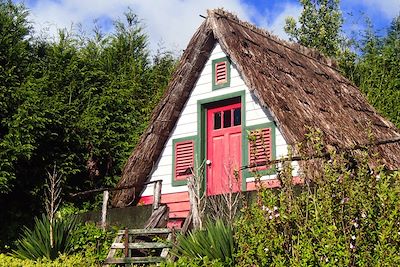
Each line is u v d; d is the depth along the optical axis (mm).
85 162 15211
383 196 5855
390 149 12289
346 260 5852
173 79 12242
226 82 12000
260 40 12742
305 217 6434
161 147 12750
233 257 7316
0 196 13539
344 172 6312
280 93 10961
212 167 12125
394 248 5695
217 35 11695
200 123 12258
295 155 9469
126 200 12562
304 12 23141
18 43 14336
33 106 13344
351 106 13266
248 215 6957
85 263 8922
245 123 11562
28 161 13633
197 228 8555
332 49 22297
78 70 16000
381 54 19547
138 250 9281
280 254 6426
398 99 17578
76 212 13055
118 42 20734
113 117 15891
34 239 9875
